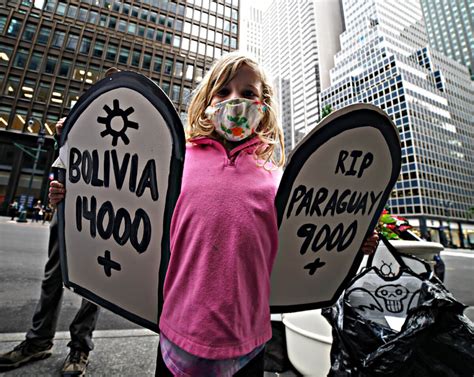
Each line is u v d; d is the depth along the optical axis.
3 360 1.41
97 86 0.88
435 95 43.00
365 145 0.89
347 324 0.97
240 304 0.66
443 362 0.79
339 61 55.78
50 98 21.56
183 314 0.66
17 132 20.19
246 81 0.97
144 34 27.16
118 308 0.86
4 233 9.03
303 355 1.44
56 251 1.60
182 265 0.70
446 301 0.83
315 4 69.38
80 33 23.36
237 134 0.88
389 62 42.25
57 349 1.66
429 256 1.84
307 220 0.89
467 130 45.12
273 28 84.81
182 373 0.64
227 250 0.68
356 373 0.88
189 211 0.73
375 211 1.02
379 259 1.79
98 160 0.90
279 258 0.89
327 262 0.99
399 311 1.03
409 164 36.91
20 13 21.72
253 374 0.71
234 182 0.77
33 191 20.16
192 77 27.09
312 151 0.82
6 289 3.11
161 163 0.80
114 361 1.59
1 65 20.66
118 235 0.87
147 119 0.81
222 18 31.72
